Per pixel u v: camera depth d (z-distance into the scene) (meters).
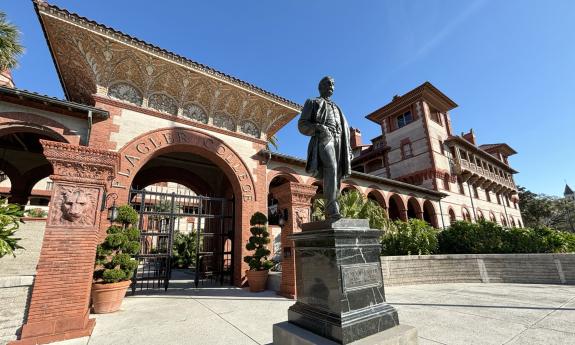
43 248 4.97
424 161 24.72
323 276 3.08
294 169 14.52
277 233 16.42
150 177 14.59
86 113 8.68
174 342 4.56
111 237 6.89
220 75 11.18
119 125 9.27
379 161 29.39
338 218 3.30
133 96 9.95
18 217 6.51
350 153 3.96
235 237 11.45
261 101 12.62
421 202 21.86
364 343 2.64
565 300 6.57
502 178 35.19
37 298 4.71
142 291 9.52
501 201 34.47
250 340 4.61
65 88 11.15
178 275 15.47
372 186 18.66
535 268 9.62
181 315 6.23
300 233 3.58
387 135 28.83
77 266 5.16
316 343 2.71
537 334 4.31
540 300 6.67
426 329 4.77
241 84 11.76
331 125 3.86
